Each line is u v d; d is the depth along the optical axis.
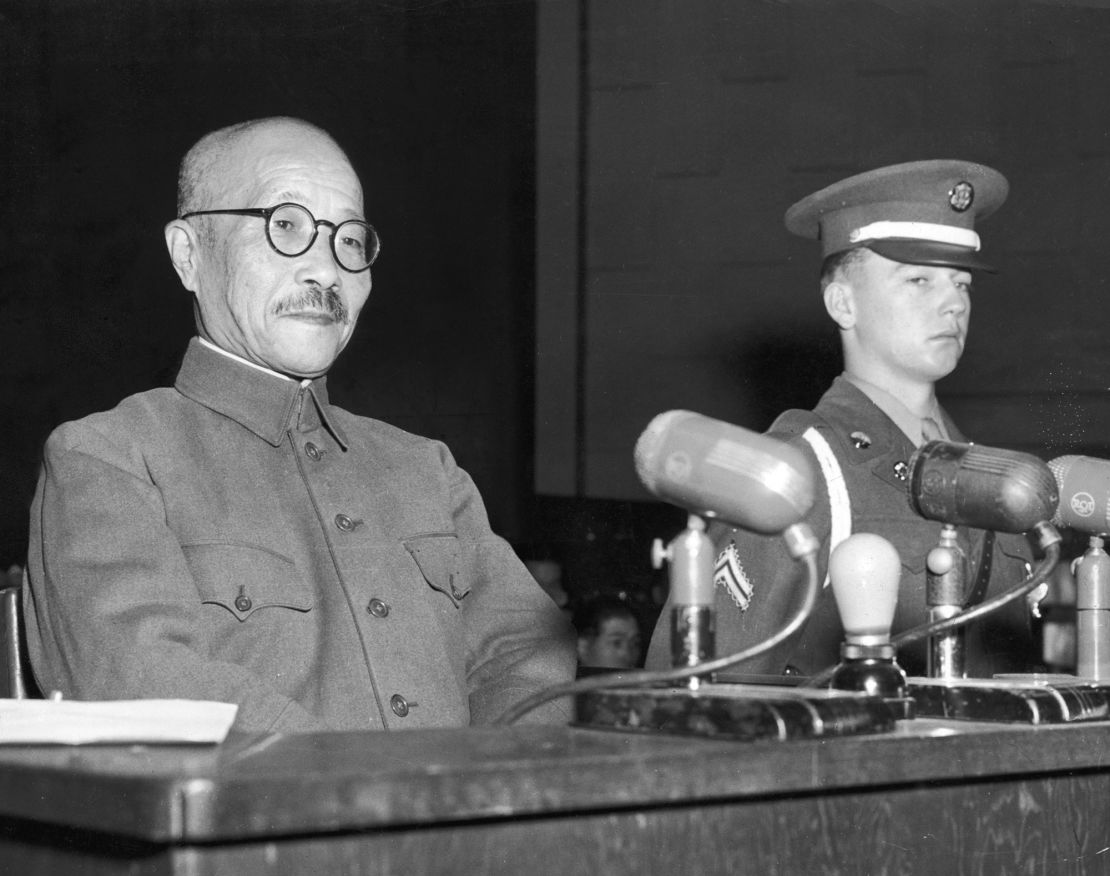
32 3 6.19
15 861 1.37
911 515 2.91
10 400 6.18
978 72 5.66
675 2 6.10
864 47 5.83
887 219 3.08
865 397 3.04
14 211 6.21
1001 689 1.77
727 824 1.45
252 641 2.53
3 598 2.54
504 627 2.86
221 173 2.81
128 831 1.21
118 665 2.32
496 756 1.37
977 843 1.62
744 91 6.02
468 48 6.30
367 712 2.60
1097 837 1.73
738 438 1.69
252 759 1.35
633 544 6.03
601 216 6.20
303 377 2.80
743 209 6.04
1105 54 5.52
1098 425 5.46
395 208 6.34
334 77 6.30
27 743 1.46
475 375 6.28
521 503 6.19
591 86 6.22
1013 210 5.57
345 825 1.23
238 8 6.24
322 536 2.71
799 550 1.68
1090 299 5.50
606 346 6.19
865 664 1.77
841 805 1.53
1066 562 4.57
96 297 6.24
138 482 2.52
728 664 1.64
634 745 1.46
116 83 6.23
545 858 1.35
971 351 5.56
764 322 6.03
